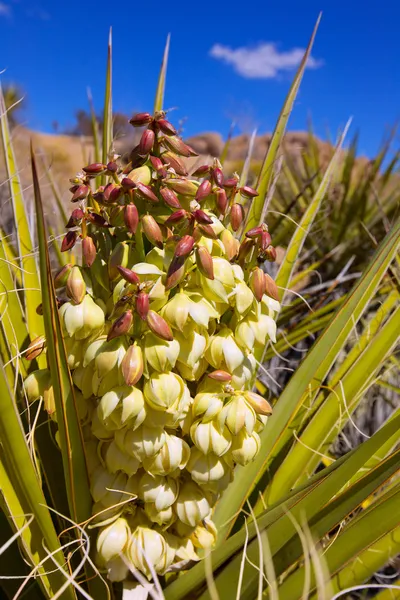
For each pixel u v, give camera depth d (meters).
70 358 0.49
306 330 1.11
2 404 0.45
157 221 0.47
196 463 0.50
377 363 0.73
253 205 0.76
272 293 0.49
